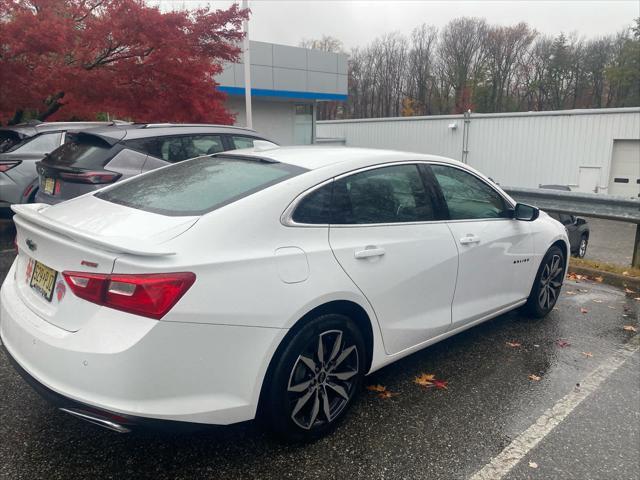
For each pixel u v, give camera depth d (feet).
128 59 30.94
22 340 8.08
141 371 7.00
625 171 61.21
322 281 8.66
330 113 203.72
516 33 175.73
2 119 32.07
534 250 14.28
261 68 61.77
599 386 11.44
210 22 32.63
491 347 13.43
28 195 23.15
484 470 8.50
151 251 7.12
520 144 68.69
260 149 11.89
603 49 166.40
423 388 11.14
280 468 8.40
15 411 9.82
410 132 80.89
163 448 8.84
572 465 8.68
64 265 7.77
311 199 9.08
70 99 32.50
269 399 8.36
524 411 10.32
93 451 8.71
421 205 11.11
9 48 26.58
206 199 8.78
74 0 30.40
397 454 8.84
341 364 9.48
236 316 7.61
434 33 186.70
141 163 17.89
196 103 32.42
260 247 8.13
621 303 17.52
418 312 10.78
